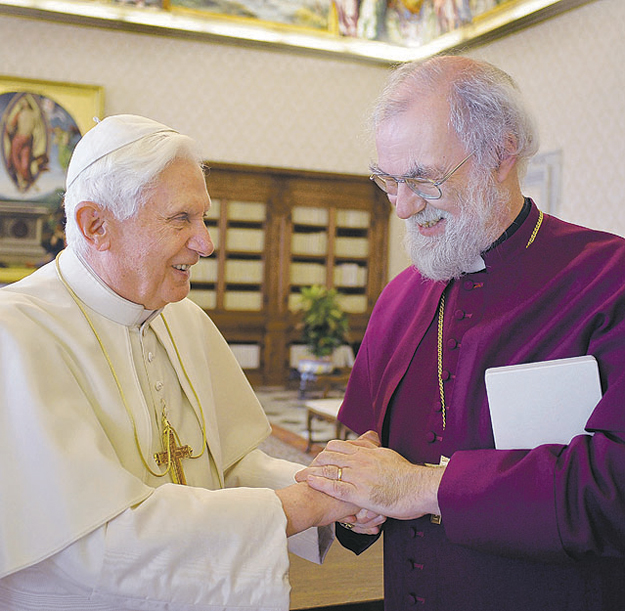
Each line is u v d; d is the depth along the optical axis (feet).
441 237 5.49
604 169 26.37
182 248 5.58
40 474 4.82
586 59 27.02
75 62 32.09
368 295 38.52
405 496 5.27
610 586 5.23
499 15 30.55
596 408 4.84
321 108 36.55
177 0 32.76
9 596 5.14
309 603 6.31
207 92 34.42
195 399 6.25
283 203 36.50
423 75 5.34
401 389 6.01
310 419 23.04
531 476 4.80
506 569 5.30
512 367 5.16
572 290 5.40
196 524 4.94
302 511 5.35
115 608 5.08
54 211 31.73
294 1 34.65
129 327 5.89
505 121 5.31
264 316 36.78
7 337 5.11
